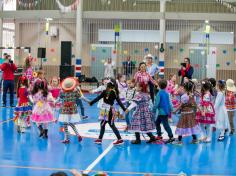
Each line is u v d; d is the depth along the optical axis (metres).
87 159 7.73
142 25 23.69
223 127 9.92
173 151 8.62
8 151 8.32
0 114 13.60
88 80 21.92
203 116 9.55
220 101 9.80
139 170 6.97
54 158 7.77
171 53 23.94
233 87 10.92
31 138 9.77
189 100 9.27
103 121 9.15
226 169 7.18
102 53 23.86
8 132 10.50
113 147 8.88
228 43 23.61
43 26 24.92
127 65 21.75
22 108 10.48
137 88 9.17
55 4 24.22
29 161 7.50
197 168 7.21
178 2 23.95
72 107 9.19
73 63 24.27
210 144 9.48
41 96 9.80
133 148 8.83
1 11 23.62
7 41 27.02
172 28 23.89
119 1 24.22
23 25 25.06
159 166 7.29
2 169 6.89
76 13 23.00
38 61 24.75
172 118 13.81
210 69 23.72
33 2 24.41
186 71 14.16
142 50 23.77
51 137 9.95
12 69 15.53
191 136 10.48
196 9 23.94
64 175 3.09
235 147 9.17
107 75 21.09
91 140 9.62
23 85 10.52
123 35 23.78
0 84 18.84
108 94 9.08
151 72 11.88
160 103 9.34
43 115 9.75
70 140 9.59
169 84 12.80
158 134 9.54
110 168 7.07
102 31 23.92
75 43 24.52
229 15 22.62
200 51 23.69
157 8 23.97
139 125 9.09
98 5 24.28
